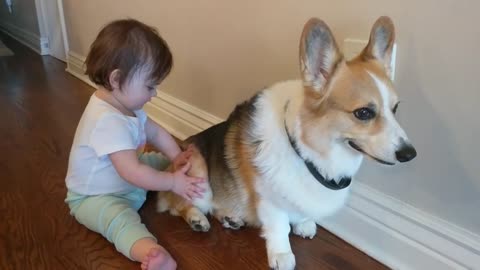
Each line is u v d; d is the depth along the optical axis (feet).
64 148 7.63
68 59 13.44
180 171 5.14
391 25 3.85
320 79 3.86
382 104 3.67
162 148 5.93
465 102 3.74
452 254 4.11
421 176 4.26
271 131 4.32
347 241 5.08
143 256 4.45
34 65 14.51
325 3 4.76
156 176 4.91
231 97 6.69
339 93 3.77
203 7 6.73
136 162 4.90
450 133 3.92
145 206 5.83
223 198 5.08
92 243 5.02
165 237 5.16
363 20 4.42
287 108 4.22
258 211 4.68
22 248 4.92
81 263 4.68
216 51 6.73
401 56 4.14
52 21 15.01
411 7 3.95
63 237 5.13
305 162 4.16
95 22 11.17
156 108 8.68
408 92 4.17
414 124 4.20
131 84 4.88
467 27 3.59
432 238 4.25
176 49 7.76
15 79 12.64
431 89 3.97
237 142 4.72
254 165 4.45
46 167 6.89
